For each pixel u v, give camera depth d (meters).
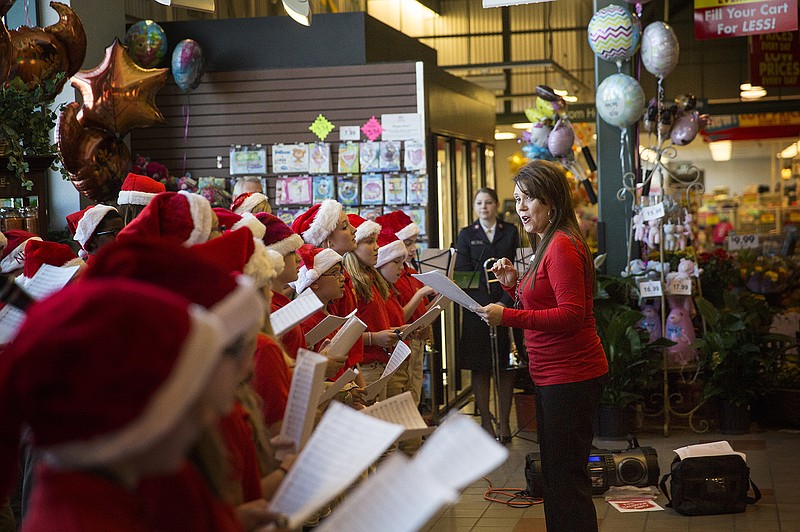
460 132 9.57
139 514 1.32
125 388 1.15
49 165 5.77
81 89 6.90
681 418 7.58
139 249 1.49
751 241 12.27
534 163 3.78
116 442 1.16
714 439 6.91
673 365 7.32
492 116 11.35
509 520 5.11
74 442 1.17
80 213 5.37
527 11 20.75
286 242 3.58
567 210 3.75
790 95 21.61
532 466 5.55
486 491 5.71
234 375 1.35
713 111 19.20
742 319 7.12
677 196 7.86
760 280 10.83
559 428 3.64
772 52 13.38
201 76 8.30
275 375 2.49
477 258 7.37
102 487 1.26
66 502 1.24
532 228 3.77
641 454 5.54
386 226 6.57
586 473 3.68
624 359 6.91
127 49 7.38
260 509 1.68
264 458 2.14
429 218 8.23
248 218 3.09
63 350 1.15
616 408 6.91
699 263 8.13
